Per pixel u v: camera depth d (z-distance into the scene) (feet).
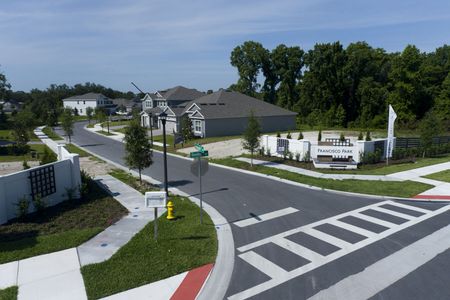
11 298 23.29
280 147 80.94
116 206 44.34
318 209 43.39
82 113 359.05
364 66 197.88
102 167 77.25
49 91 402.93
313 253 30.66
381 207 43.91
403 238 33.63
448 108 176.45
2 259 28.96
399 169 65.67
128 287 24.81
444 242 32.53
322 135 125.18
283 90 246.68
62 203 45.57
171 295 23.97
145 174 68.59
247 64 246.68
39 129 205.87
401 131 149.38
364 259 29.27
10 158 96.84
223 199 48.67
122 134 165.27
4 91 167.12
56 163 45.32
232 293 24.43
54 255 29.86
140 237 33.73
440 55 227.61
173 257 29.48
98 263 28.25
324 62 196.95
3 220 37.55
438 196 48.11
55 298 23.41
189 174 68.08
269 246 32.30
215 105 143.02
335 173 63.52
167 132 165.58
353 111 204.85
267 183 58.08
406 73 180.04
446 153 86.17
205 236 34.24
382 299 23.40
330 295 23.97
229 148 100.83
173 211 42.06
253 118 71.67
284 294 24.18
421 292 24.13
